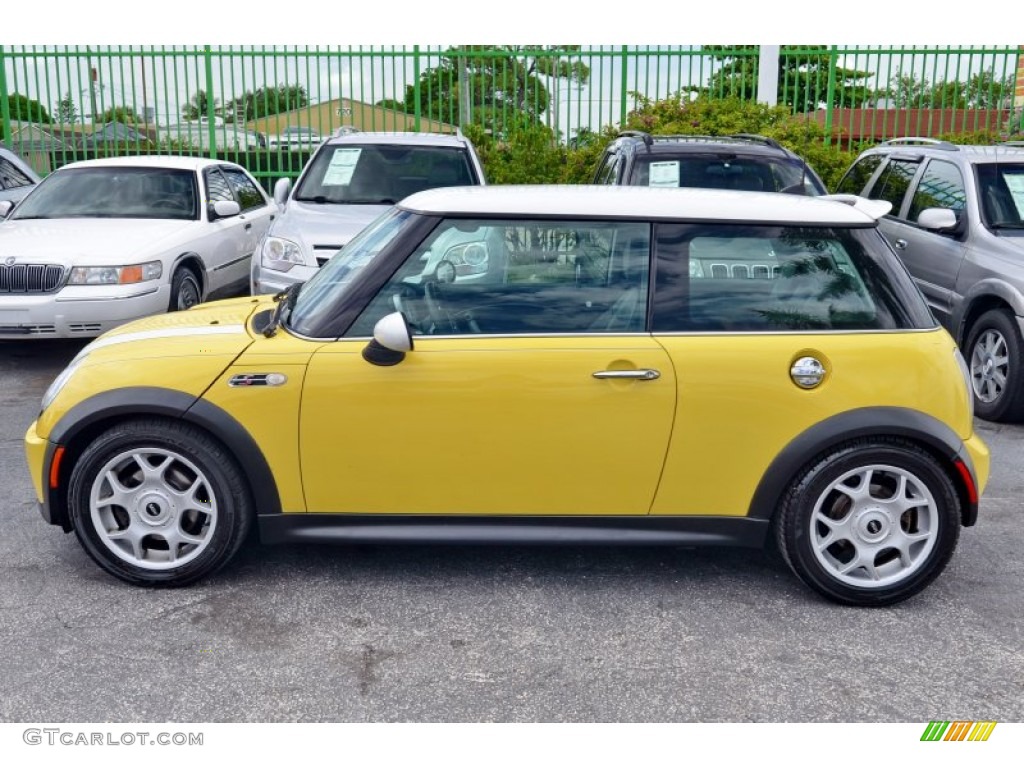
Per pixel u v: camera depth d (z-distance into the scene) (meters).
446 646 3.92
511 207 4.23
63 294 7.81
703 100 13.57
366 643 3.94
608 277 4.19
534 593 4.38
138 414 4.18
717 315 4.17
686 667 3.80
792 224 4.26
